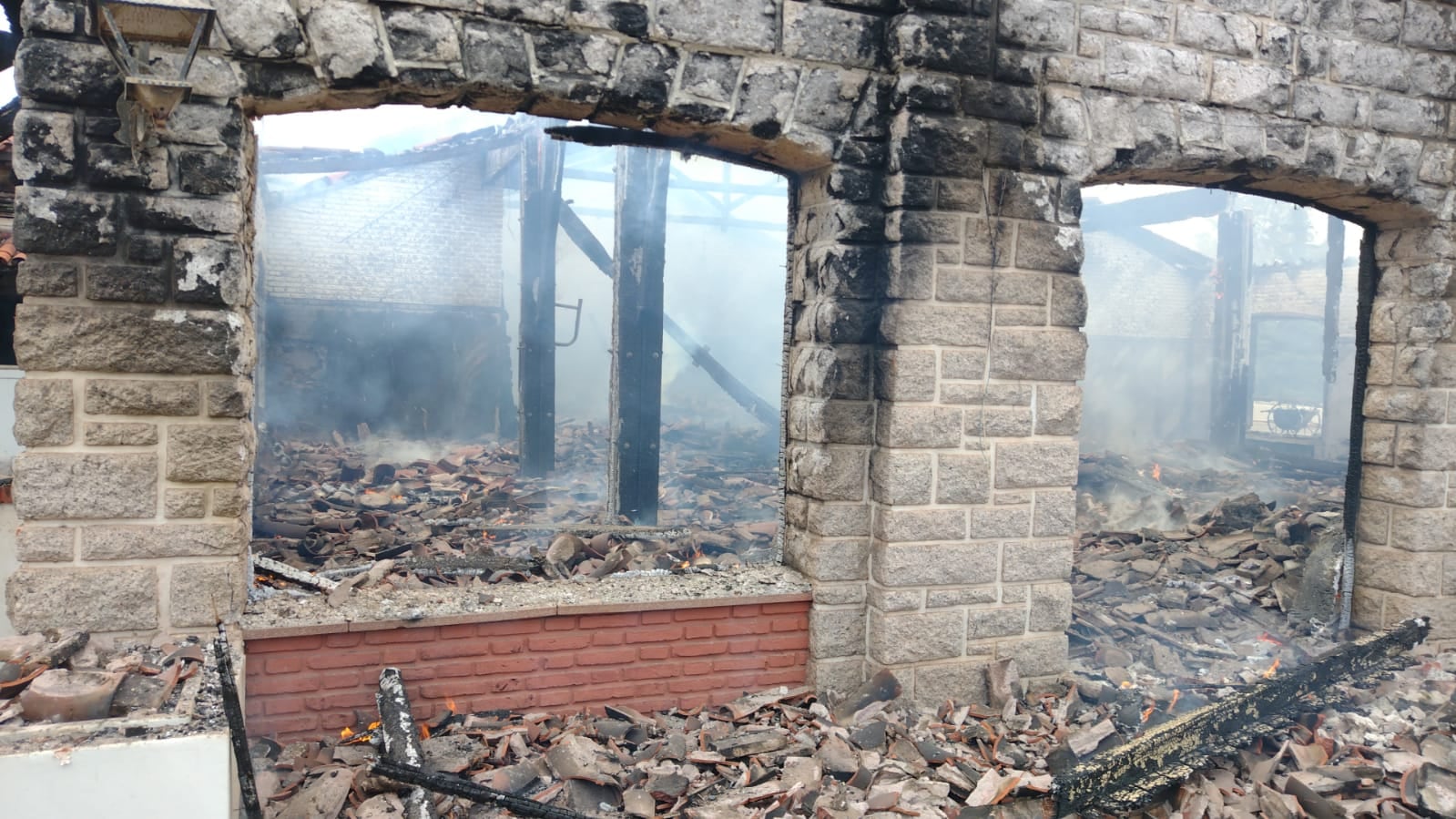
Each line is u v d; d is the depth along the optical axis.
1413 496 6.60
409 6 4.49
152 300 4.25
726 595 5.38
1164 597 7.93
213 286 4.31
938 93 5.23
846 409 5.45
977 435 5.50
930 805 4.44
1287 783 4.73
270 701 4.57
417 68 4.52
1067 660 5.84
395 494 11.98
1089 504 11.34
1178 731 4.71
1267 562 8.55
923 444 5.38
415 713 4.81
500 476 13.99
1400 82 6.24
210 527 4.39
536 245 14.11
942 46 5.21
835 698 5.50
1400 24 6.22
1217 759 4.92
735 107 5.06
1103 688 5.68
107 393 4.21
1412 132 6.30
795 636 5.58
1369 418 6.89
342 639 4.68
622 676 5.22
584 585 5.45
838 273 5.34
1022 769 4.80
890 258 5.30
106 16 3.77
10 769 3.02
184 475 4.32
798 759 4.73
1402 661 6.14
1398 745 5.21
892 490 5.34
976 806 4.36
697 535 8.32
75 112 4.13
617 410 9.98
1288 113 5.96
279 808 4.05
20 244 4.08
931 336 5.35
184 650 4.07
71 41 4.09
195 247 4.28
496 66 4.62
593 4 4.75
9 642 3.80
